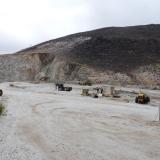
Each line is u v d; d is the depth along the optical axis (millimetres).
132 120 22297
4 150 10969
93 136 14656
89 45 144750
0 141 12461
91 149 11758
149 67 116625
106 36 155500
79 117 22438
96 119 21766
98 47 141750
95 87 76500
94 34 166750
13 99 35906
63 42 162625
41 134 14641
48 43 170750
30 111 24516
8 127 16047
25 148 11477
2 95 42094
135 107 34812
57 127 17031
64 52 138750
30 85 80250
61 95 49219
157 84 102375
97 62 123250
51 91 60438
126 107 34000
